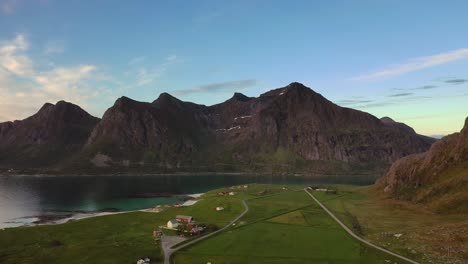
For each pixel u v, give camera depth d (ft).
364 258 350.02
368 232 453.17
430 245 377.30
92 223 523.29
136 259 348.18
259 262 338.75
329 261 342.03
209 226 480.64
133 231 473.26
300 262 339.36
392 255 355.97
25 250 386.11
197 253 366.84
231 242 406.21
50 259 352.08
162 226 497.46
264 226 486.79
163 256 358.43
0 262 343.87
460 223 438.81
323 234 441.68
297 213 569.23
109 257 353.31
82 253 366.63
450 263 325.83
